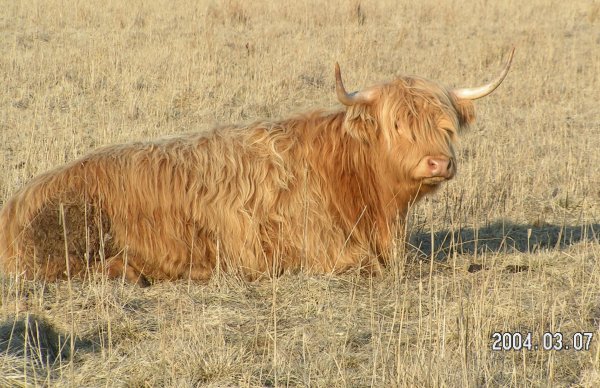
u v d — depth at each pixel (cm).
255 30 5600
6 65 4169
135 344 1467
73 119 3338
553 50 4938
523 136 3266
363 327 1546
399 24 5869
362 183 1825
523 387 1305
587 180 2659
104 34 5212
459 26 6003
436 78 4319
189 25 5647
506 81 4288
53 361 1398
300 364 1371
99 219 1784
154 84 3962
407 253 1870
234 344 1458
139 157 1839
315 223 1816
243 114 3562
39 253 1770
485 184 2564
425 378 1276
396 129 1717
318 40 5219
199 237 1817
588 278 1806
